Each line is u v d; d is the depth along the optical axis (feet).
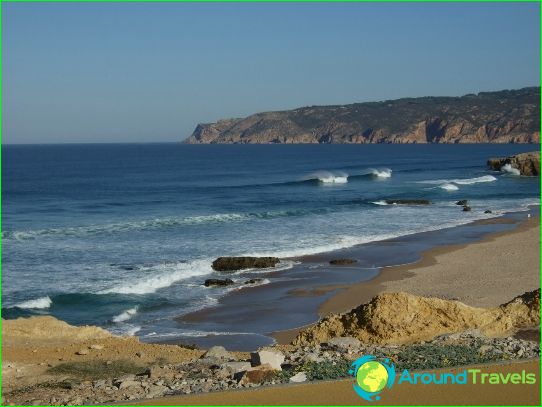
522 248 109.40
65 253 109.70
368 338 48.98
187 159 506.07
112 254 108.58
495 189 222.48
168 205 186.60
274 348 48.78
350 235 126.93
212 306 76.84
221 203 189.47
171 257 105.50
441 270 93.15
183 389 35.58
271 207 177.37
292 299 79.30
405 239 122.01
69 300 79.46
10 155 622.54
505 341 43.96
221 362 42.11
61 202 198.08
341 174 295.28
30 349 48.37
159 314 74.02
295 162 442.09
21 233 132.77
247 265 96.84
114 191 233.76
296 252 108.58
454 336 45.75
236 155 577.02
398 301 50.31
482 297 74.84
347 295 80.59
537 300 51.62
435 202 184.24
